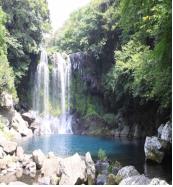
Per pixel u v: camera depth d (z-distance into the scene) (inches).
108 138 1286.9
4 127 1160.2
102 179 542.9
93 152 875.4
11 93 1261.1
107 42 1517.0
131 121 1352.1
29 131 1333.7
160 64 398.3
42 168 584.1
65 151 892.6
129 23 519.8
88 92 1633.9
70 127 1568.7
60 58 1679.4
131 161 725.9
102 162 684.1
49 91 1617.9
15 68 1382.9
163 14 368.2
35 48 1473.9
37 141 1125.7
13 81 1250.0
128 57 1050.7
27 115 1400.1
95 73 1610.5
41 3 1496.1
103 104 1576.0
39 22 1483.8
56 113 1608.0
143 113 1247.5
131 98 1216.2
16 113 1316.4
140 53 860.0
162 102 729.0
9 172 592.4
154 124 1187.9
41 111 1574.8
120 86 1194.0
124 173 495.8
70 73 1680.6
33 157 638.5
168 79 618.8
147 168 641.0
